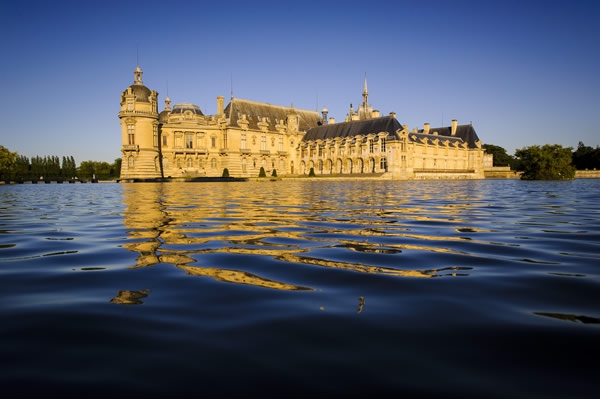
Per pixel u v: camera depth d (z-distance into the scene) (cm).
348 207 2117
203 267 779
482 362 387
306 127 13000
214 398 328
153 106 9512
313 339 439
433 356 399
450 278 695
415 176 10825
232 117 11019
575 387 341
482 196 3128
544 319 496
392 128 10312
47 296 605
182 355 403
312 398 327
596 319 496
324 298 585
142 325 483
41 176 12456
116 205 2389
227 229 1293
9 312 532
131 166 9325
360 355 402
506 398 326
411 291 619
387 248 964
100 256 896
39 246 1041
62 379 359
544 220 1526
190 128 10438
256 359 394
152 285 658
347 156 11119
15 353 410
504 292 612
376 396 330
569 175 8481
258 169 11588
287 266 783
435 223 1432
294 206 2198
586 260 836
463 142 12900
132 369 376
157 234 1204
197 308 544
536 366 378
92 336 451
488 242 1046
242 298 586
